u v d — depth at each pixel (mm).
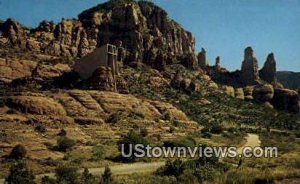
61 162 52656
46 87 106938
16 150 54594
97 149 62281
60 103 87500
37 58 136625
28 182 31344
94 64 109375
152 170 44750
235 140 86875
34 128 72312
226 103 154000
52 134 70312
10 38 148000
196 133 91688
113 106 94812
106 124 84438
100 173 44031
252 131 111125
